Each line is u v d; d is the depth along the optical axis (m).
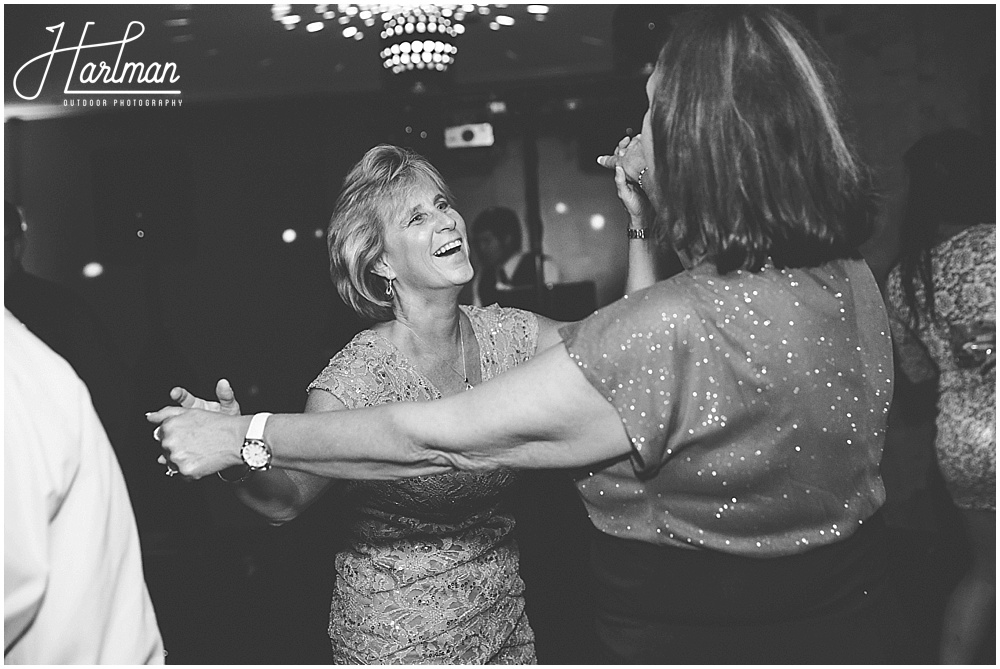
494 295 7.09
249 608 4.21
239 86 6.77
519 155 7.27
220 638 3.85
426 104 7.02
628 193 1.55
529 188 7.28
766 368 1.16
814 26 4.40
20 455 0.95
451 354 1.97
